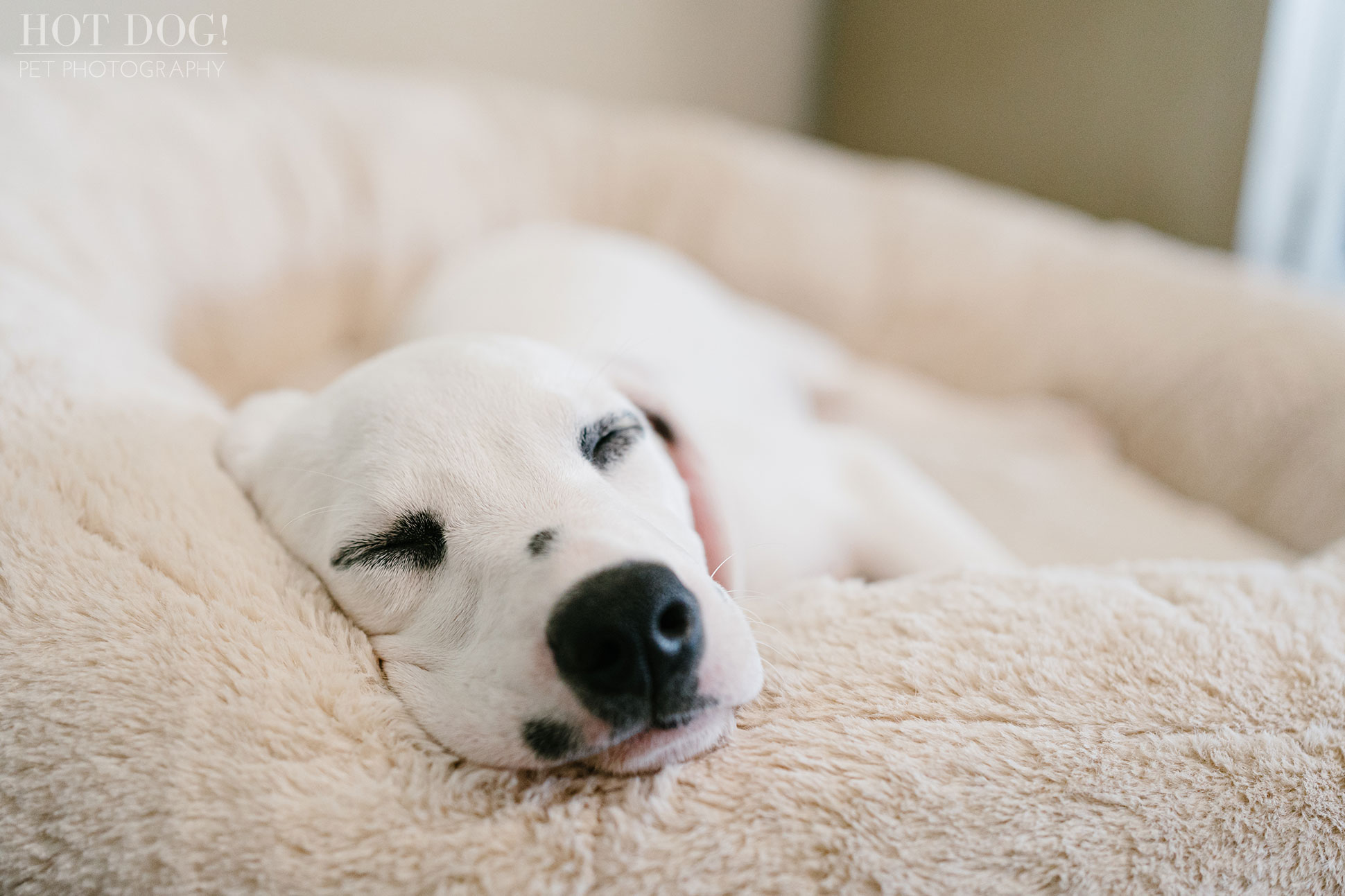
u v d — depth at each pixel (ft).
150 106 5.27
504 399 2.73
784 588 3.04
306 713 2.20
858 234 6.78
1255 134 6.60
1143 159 7.29
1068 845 2.06
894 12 8.64
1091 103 7.48
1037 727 2.22
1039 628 2.45
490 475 2.57
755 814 2.07
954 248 6.52
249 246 5.53
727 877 1.99
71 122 4.81
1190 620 2.47
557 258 5.37
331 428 2.84
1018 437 5.65
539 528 2.42
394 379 2.82
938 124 8.50
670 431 3.27
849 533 4.22
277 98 5.92
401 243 6.16
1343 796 2.21
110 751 2.10
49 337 3.12
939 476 5.23
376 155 6.10
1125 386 5.64
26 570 2.32
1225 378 5.14
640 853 2.01
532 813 2.10
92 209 4.64
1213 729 2.25
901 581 2.79
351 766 2.14
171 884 1.99
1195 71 6.87
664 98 8.73
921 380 6.47
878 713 2.28
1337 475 4.55
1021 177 8.04
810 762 2.16
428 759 2.23
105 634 2.25
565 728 2.14
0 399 2.74
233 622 2.35
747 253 6.82
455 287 5.32
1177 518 4.88
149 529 2.52
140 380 3.32
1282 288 5.32
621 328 4.82
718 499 3.27
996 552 4.12
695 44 8.71
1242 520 4.97
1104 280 5.97
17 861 2.02
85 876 2.02
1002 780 2.11
